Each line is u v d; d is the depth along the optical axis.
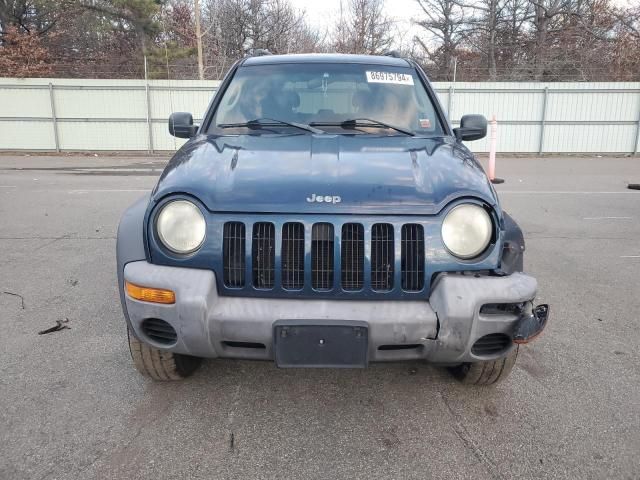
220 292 2.41
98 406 2.83
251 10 36.78
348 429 2.66
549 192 10.77
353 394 2.99
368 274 2.37
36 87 20.38
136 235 2.55
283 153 2.81
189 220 2.40
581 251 6.20
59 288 4.71
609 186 11.70
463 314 2.30
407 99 3.63
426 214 2.39
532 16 29.12
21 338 3.67
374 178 2.51
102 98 20.58
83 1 30.06
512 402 2.92
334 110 3.49
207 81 20.53
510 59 30.25
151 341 2.51
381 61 3.92
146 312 2.41
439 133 3.43
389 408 2.86
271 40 36.94
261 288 2.39
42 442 2.52
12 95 20.42
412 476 2.32
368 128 3.38
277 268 2.36
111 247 6.18
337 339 2.29
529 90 20.20
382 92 3.64
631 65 26.58
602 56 27.44
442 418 2.76
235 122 3.47
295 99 3.57
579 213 8.52
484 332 2.37
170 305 2.35
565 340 3.75
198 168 2.63
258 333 2.31
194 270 2.38
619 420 2.75
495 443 2.55
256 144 3.00
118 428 2.64
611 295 4.70
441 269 2.38
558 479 2.30
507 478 2.30
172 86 20.56
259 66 3.88
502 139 20.66
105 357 3.40
